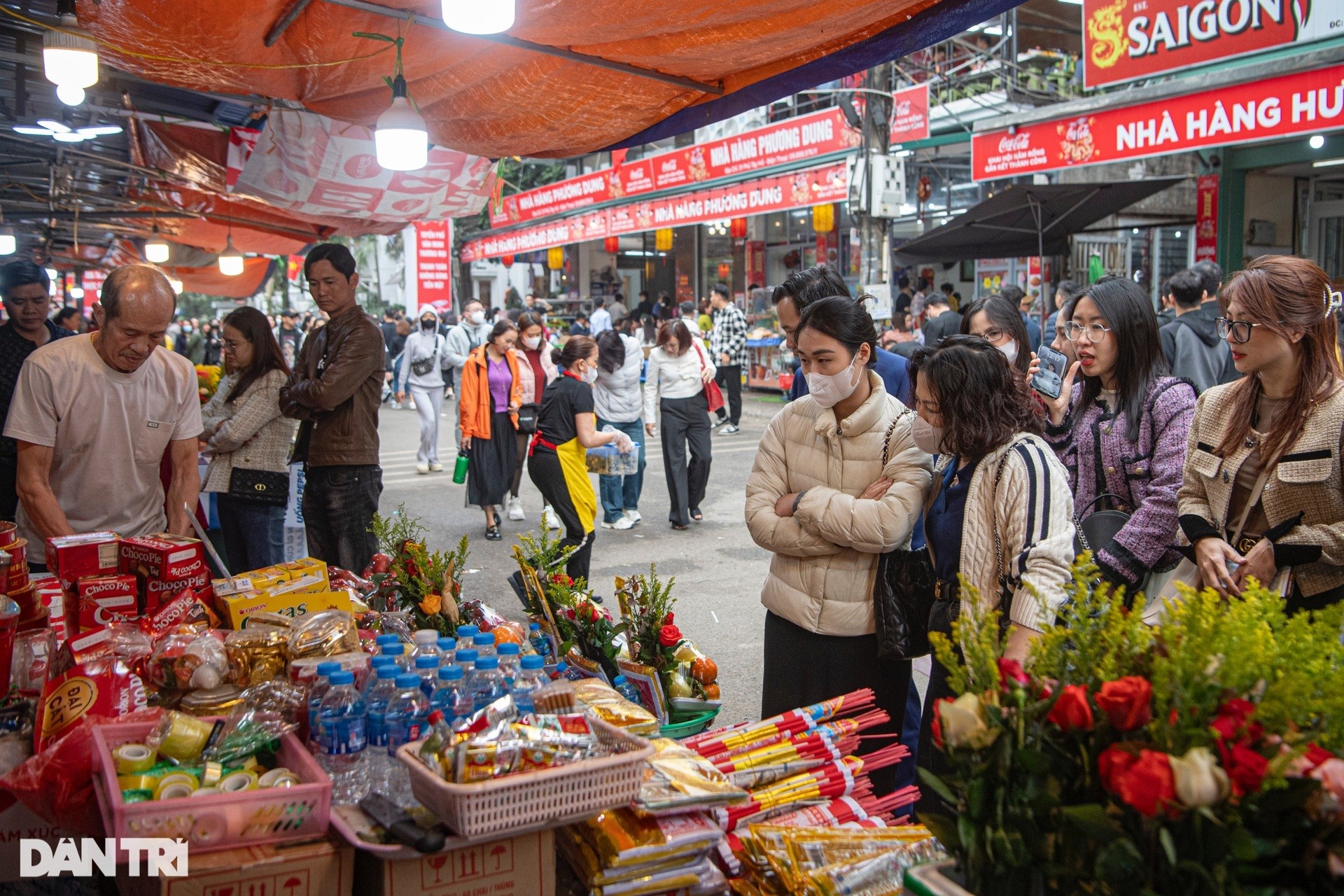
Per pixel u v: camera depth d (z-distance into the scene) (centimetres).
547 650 346
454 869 187
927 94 1157
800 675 307
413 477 1132
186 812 181
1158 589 310
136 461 374
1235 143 823
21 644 273
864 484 296
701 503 941
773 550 307
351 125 563
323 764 220
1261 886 132
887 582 287
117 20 358
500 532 837
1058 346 467
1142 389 326
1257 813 134
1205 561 281
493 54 400
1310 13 764
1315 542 263
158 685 250
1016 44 1288
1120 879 135
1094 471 336
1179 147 869
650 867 196
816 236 1941
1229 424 285
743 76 427
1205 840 130
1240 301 270
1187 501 295
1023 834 148
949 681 170
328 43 386
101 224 1018
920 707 343
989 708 154
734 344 1359
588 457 609
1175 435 314
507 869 191
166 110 689
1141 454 323
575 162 2597
